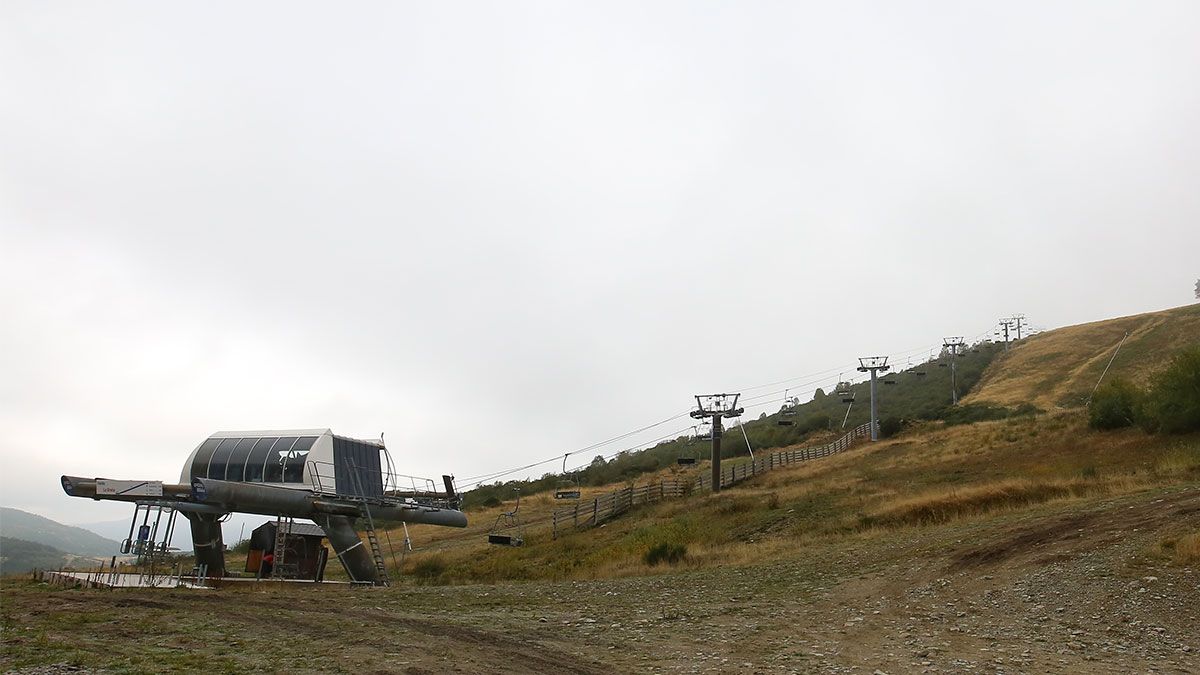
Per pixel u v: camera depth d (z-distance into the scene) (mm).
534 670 11320
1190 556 16609
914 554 22656
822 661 12102
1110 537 19812
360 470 31750
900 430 74375
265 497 27438
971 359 123250
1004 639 13477
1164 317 111250
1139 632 13305
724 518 40062
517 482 91625
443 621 16484
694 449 95625
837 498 39625
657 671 11391
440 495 35844
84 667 10758
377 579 28766
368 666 11273
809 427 94000
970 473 42812
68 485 24875
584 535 42719
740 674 11188
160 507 27453
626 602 19625
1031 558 19453
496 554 39531
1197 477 28469
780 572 23406
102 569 28594
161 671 10523
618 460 98562
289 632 14570
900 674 11188
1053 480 32969
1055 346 113875
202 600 19672
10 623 15055
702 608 17875
